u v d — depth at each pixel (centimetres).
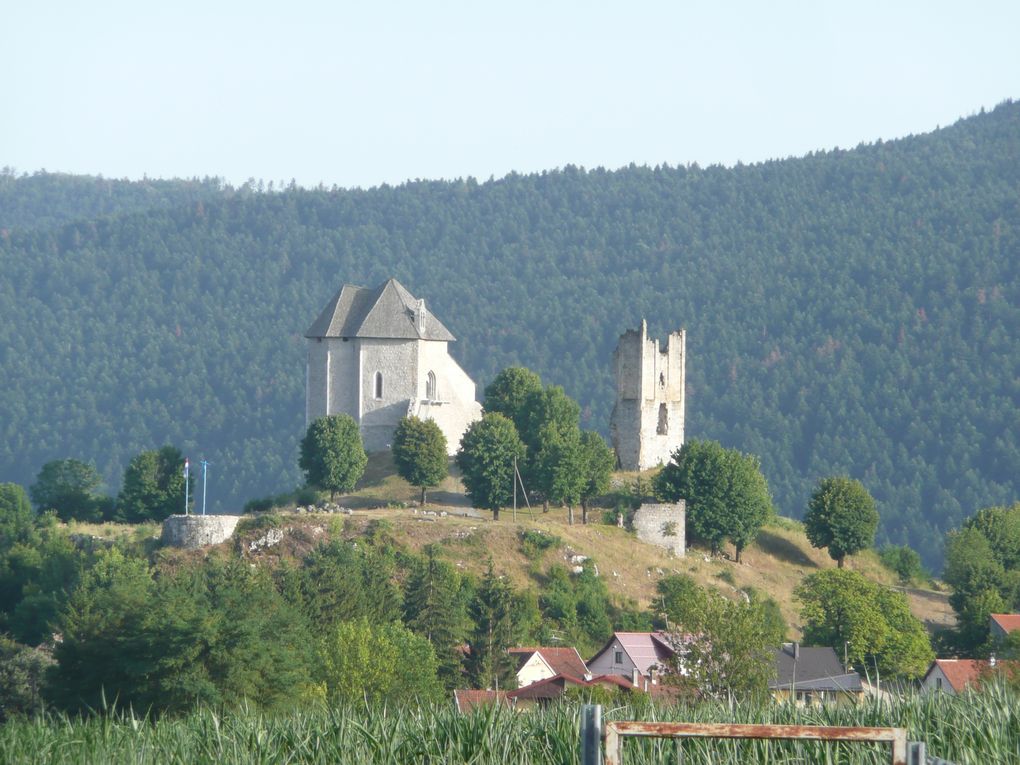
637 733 7550
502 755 10694
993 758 10406
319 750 10981
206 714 12250
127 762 10962
